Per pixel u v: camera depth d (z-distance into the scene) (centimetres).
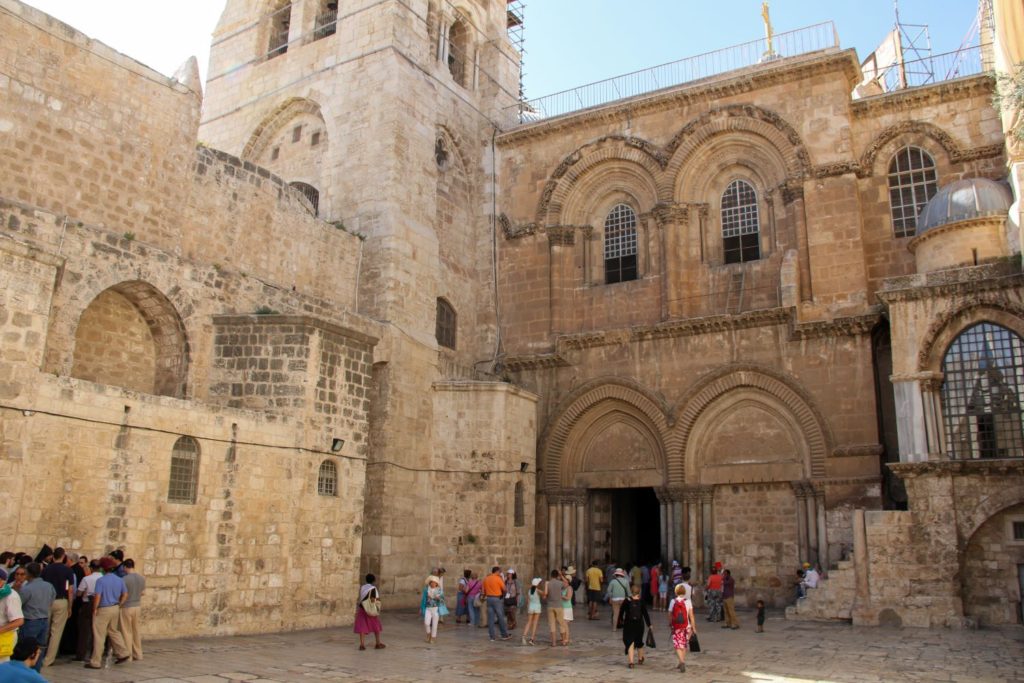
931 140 3042
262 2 3916
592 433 3306
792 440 2930
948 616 2334
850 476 2767
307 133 3575
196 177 2486
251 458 2091
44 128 2109
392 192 3145
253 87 3778
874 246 3039
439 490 2956
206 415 1994
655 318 3278
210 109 3912
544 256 3516
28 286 1638
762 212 3209
